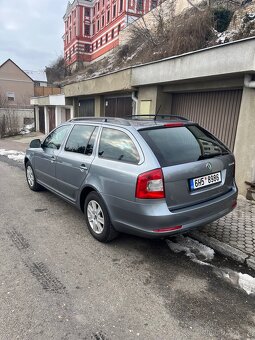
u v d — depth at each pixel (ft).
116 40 125.70
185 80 22.04
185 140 11.45
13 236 13.35
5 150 46.01
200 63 19.92
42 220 15.31
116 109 37.22
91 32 166.20
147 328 7.77
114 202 11.04
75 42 167.84
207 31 33.76
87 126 14.03
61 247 12.25
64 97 51.85
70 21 182.80
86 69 127.75
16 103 139.85
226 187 11.90
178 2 52.29
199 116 24.02
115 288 9.48
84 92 41.55
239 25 31.68
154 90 26.68
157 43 44.57
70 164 14.01
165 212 9.64
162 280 9.94
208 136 12.64
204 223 10.84
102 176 11.62
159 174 9.61
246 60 16.48
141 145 10.39
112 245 12.41
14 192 20.67
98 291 9.31
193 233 13.11
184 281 9.89
